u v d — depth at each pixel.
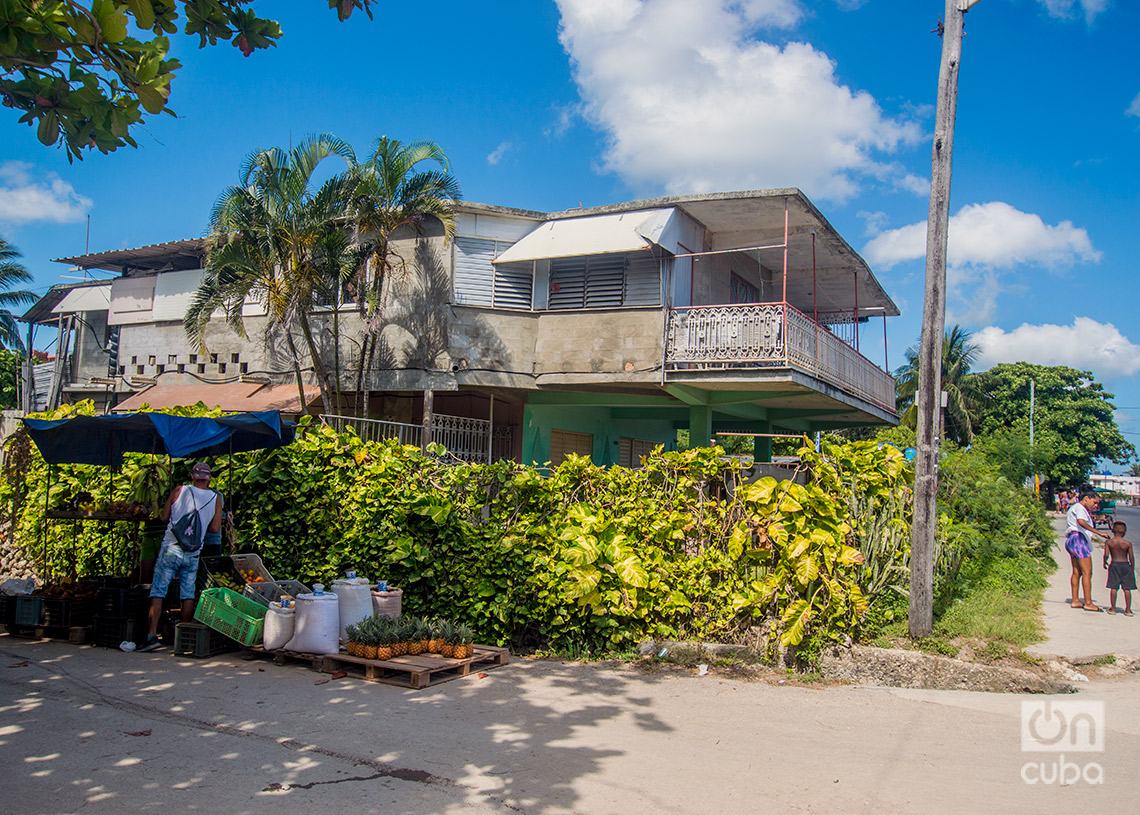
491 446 15.64
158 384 18.72
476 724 5.93
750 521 8.36
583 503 8.63
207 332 17.94
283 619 7.59
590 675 7.58
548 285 15.27
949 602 9.83
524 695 6.78
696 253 14.62
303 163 13.88
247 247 13.41
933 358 8.34
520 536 8.67
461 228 15.06
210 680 6.98
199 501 8.15
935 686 7.48
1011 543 13.87
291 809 4.32
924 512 8.23
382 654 7.19
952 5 8.48
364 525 9.01
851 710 6.64
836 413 20.30
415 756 5.21
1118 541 10.71
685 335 13.88
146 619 8.27
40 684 6.75
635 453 21.25
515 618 8.52
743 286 18.58
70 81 4.14
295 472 9.28
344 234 14.04
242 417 8.55
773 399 15.42
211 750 5.22
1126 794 4.82
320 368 14.38
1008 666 7.61
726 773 5.07
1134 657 7.89
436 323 14.82
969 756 5.50
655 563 8.41
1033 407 56.75
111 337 21.48
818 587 7.98
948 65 8.48
